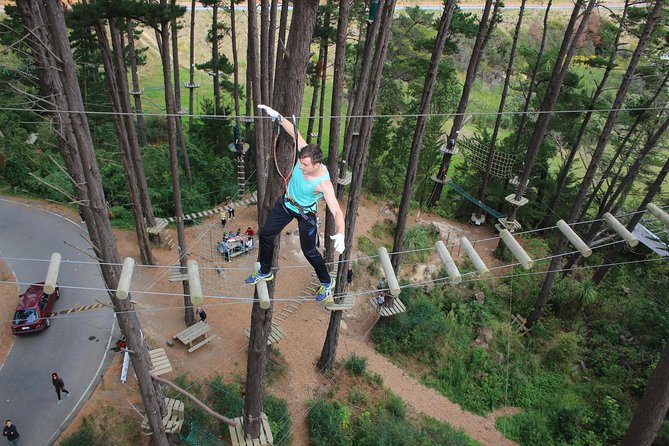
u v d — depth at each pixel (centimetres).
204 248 2464
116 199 2692
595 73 4309
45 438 1452
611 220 879
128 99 2031
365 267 2511
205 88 4466
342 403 1769
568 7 4984
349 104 3022
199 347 1853
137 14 1596
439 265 2631
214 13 2878
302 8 727
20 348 1775
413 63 3023
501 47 3394
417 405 1877
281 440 1555
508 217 2719
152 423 1285
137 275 2194
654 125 2647
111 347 1806
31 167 2800
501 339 2259
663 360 1360
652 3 2253
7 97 2731
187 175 2884
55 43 872
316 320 2167
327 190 489
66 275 2181
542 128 2419
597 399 1997
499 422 1902
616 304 2445
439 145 3225
